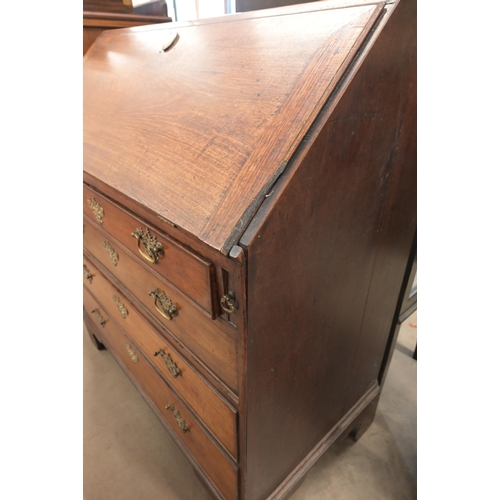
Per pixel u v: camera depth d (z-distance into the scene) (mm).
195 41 774
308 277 588
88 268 1136
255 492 761
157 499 989
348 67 486
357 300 772
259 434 679
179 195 555
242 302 493
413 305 1066
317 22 557
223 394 663
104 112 870
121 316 1019
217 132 578
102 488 1015
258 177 481
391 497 967
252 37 649
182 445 954
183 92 704
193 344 682
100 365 1421
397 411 1209
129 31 1055
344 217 602
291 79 533
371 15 494
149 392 1065
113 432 1167
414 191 765
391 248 797
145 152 674
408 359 1411
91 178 752
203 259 510
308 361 711
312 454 902
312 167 485
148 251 637
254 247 456
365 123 541
